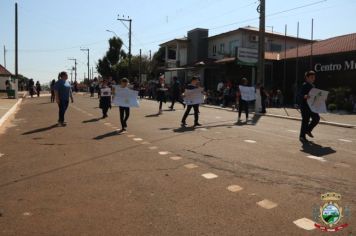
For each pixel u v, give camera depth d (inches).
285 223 188.7
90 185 252.8
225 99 1029.2
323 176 274.7
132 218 195.8
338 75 1050.1
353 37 1156.5
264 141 423.8
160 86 782.5
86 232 179.5
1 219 195.0
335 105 903.1
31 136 461.1
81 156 342.0
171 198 225.9
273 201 220.2
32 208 210.5
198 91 558.6
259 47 909.8
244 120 657.6
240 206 212.2
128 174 279.6
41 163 315.9
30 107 987.3
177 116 699.4
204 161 320.2
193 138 439.8
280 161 321.7
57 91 563.2
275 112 860.0
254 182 258.2
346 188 245.9
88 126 552.1
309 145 402.6
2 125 577.6
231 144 401.4
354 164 314.3
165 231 179.8
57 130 512.4
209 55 1806.1
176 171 287.9
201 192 236.8
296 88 1016.9
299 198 225.5
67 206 213.5
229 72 1449.3
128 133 480.1
